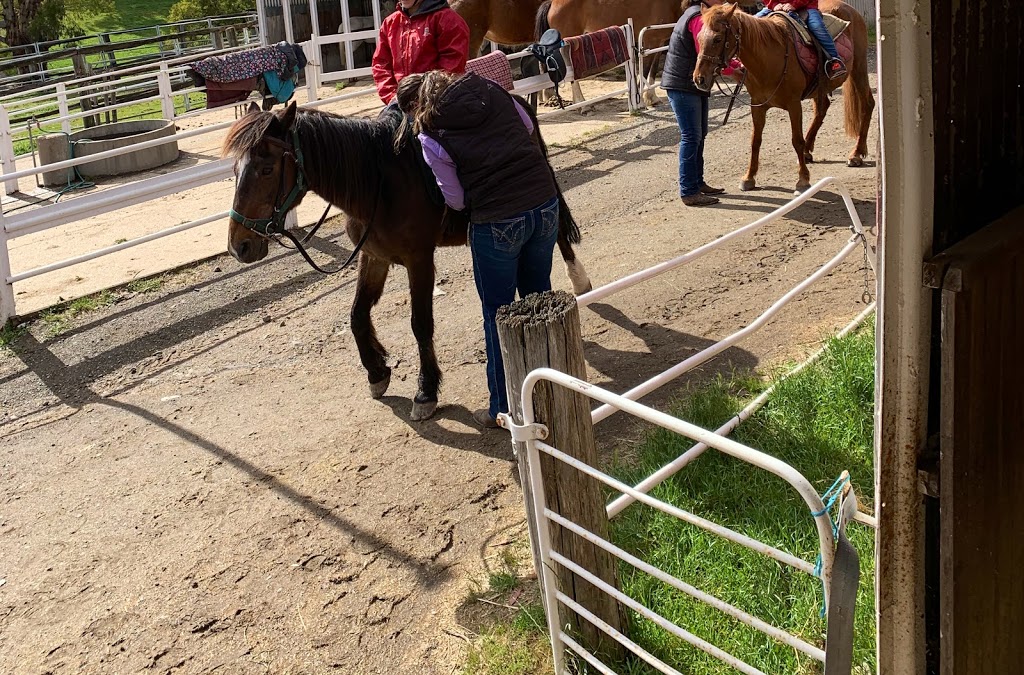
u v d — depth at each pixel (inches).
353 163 157.8
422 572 134.6
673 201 294.0
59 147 410.0
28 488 171.0
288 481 162.9
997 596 72.9
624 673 104.1
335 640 123.3
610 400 82.7
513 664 110.7
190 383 208.8
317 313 241.0
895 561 67.9
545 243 154.1
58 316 250.4
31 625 133.0
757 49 263.3
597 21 436.5
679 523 125.6
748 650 102.7
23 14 1021.2
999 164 71.7
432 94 142.9
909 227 59.9
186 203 364.5
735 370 178.2
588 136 389.1
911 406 63.7
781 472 69.2
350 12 636.1
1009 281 64.9
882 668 71.4
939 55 60.4
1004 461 69.8
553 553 98.4
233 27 745.6
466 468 160.2
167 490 164.7
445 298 241.4
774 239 248.1
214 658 122.5
